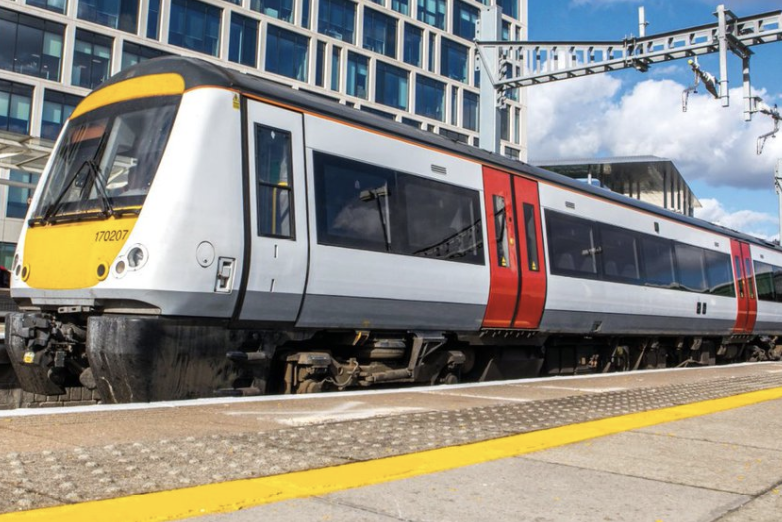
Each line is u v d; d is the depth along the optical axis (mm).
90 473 3135
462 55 43844
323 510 2797
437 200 8336
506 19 45781
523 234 9516
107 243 6078
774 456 4094
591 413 5578
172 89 6406
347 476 3307
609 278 11102
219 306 6160
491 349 9555
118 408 4844
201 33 32969
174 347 5961
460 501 3004
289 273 6609
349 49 38062
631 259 11828
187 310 5973
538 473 3545
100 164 6559
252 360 6516
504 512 2881
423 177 8203
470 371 9555
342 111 7461
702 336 14492
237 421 4633
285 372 7188
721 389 7801
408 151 8078
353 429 4469
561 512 2908
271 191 6559
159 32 31781
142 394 5824
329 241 6988
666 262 12875
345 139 7359
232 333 6383
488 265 8836
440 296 8156
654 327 12461
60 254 6430
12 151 14172
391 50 40094
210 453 3629
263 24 34719
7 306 16000
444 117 42500
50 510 2613
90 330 5945
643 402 6398
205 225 6020
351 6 38438
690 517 2879
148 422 4430
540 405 5891
